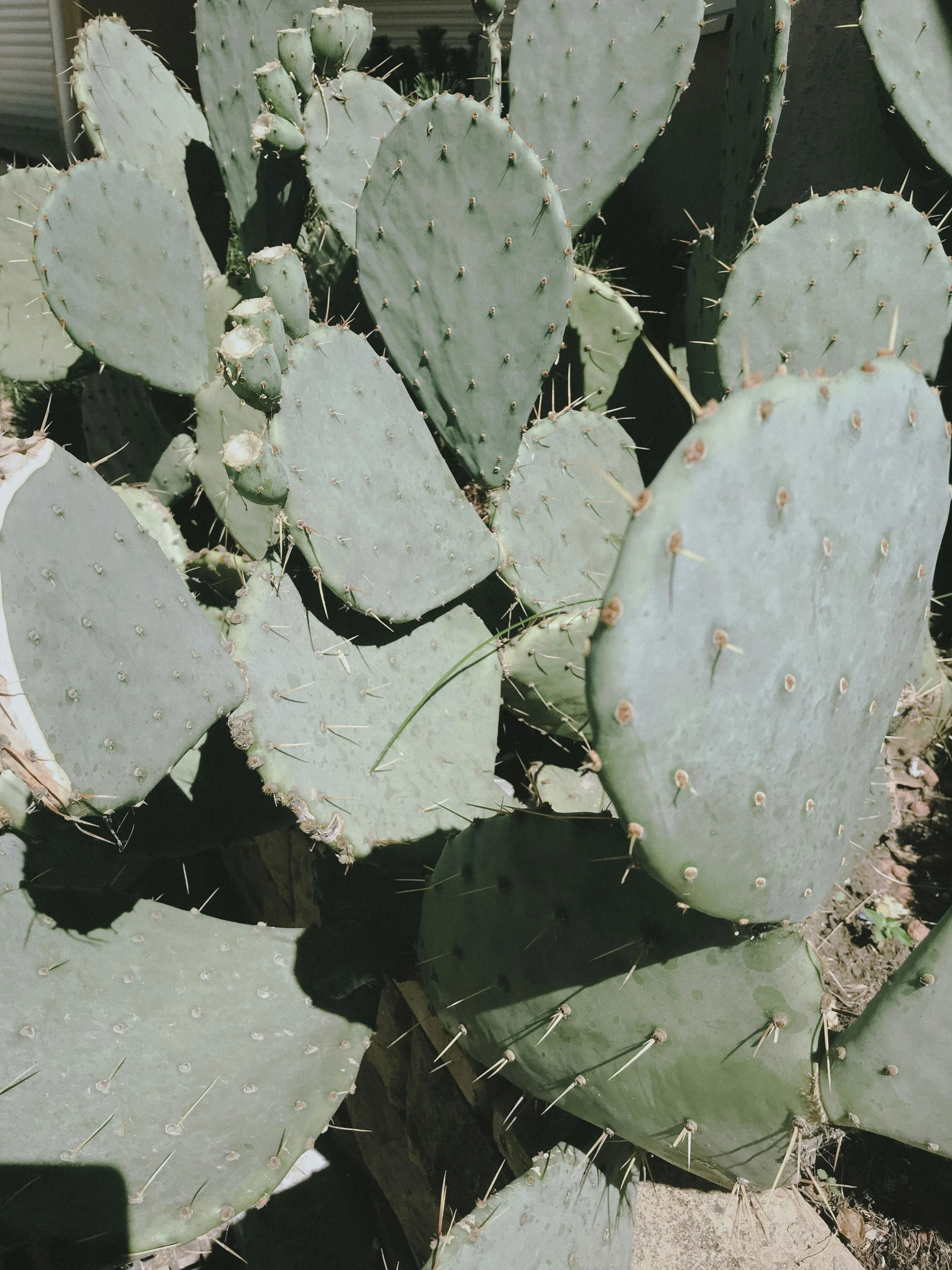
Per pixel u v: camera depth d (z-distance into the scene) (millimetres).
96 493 471
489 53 783
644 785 316
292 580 604
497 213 654
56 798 426
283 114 805
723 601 308
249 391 541
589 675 300
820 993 380
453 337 707
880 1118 379
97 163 884
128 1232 474
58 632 429
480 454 737
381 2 2021
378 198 688
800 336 736
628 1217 509
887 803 649
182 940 554
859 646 368
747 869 358
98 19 1058
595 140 827
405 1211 780
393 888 614
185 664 498
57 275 888
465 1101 666
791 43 1208
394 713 631
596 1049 440
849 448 330
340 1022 561
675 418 899
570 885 428
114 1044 515
